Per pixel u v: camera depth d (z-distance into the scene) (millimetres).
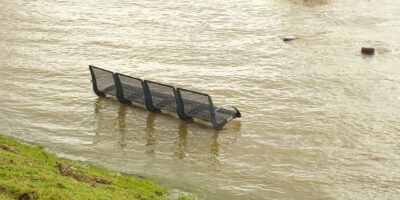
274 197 15703
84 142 18828
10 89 23203
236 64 26703
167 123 20484
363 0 38375
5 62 26344
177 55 27750
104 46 28938
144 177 16516
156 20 33500
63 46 28875
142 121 20609
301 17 34500
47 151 17859
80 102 22125
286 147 18812
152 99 21078
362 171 17281
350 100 22719
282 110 21734
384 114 21375
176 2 37625
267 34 31266
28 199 12766
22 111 21094
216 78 24891
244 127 20266
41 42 29406
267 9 36188
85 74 25125
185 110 20406
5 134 18969
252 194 15828
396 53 28328
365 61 27172
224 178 16734
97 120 20578
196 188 16000
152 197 14891
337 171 17281
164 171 17000
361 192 16125
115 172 16609
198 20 33625
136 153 18188
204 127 20172
